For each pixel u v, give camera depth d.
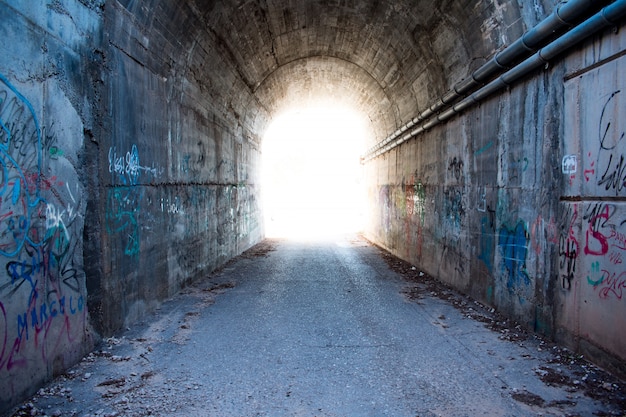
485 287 7.02
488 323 6.09
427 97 10.02
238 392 4.00
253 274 10.21
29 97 3.81
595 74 4.35
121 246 5.68
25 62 3.76
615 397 3.77
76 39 4.61
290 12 10.30
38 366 3.93
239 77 11.73
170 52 7.31
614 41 4.07
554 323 5.11
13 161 3.59
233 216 12.88
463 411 3.62
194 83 8.82
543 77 5.27
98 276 5.08
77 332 4.64
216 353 5.01
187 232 8.59
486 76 6.71
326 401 3.83
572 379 4.14
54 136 4.21
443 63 8.59
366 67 13.21
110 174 5.35
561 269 4.94
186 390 4.04
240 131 13.84
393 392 4.00
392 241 13.93
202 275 9.65
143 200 6.43
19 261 3.66
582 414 3.52
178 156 8.02
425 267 10.36
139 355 4.89
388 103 13.66
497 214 6.55
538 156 5.40
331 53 13.38
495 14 6.25
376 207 17.19
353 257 13.05
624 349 3.98
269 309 7.00
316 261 12.22
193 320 6.34
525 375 4.29
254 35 10.59
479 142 7.20
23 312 3.71
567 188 4.82
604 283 4.22
